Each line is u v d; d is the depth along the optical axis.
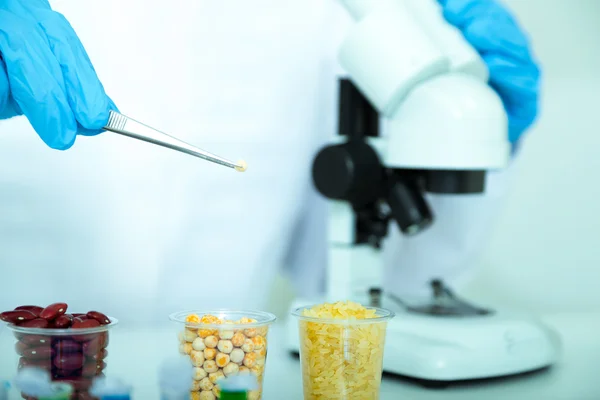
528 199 1.21
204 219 0.90
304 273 1.01
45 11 0.62
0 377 0.54
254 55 0.90
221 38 0.89
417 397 0.63
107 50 0.86
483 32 0.71
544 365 0.70
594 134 1.18
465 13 0.72
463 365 0.65
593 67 1.17
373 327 0.56
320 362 0.56
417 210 0.71
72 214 0.87
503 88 0.74
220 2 0.89
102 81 0.86
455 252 1.01
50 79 0.59
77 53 0.61
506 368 0.67
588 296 1.22
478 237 1.00
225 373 0.54
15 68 0.59
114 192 0.87
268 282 0.95
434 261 1.01
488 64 0.72
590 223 1.21
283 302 1.18
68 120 0.59
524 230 1.22
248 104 0.91
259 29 0.90
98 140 0.86
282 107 0.92
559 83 1.18
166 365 0.54
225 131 0.90
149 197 0.88
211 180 0.90
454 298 0.75
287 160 0.93
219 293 0.92
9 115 0.62
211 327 0.54
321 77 0.94
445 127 0.66
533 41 1.17
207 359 0.54
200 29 0.89
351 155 0.70
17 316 0.54
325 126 0.95
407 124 0.68
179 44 0.88
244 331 0.54
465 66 0.69
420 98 0.67
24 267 0.86
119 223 0.87
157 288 0.89
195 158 0.89
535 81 0.74
